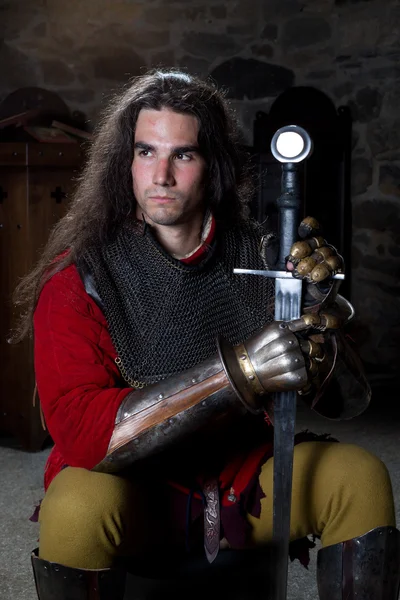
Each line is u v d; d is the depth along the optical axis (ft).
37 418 12.39
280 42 18.17
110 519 4.90
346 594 4.82
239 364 4.73
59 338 5.26
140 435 4.78
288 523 4.78
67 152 12.11
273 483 4.92
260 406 4.78
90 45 17.94
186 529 5.27
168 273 5.65
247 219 6.35
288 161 4.87
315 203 18.21
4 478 11.07
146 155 5.47
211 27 18.16
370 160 18.20
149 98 5.45
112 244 5.71
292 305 4.86
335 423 14.20
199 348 5.66
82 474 5.02
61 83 17.98
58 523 4.86
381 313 18.26
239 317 5.86
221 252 5.92
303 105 18.16
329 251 4.96
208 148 5.62
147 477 5.29
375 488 4.97
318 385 4.99
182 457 5.40
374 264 18.28
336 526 4.99
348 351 5.26
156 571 5.49
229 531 5.25
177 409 4.74
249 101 18.29
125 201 5.81
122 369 5.46
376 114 18.04
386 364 18.24
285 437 4.79
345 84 18.16
